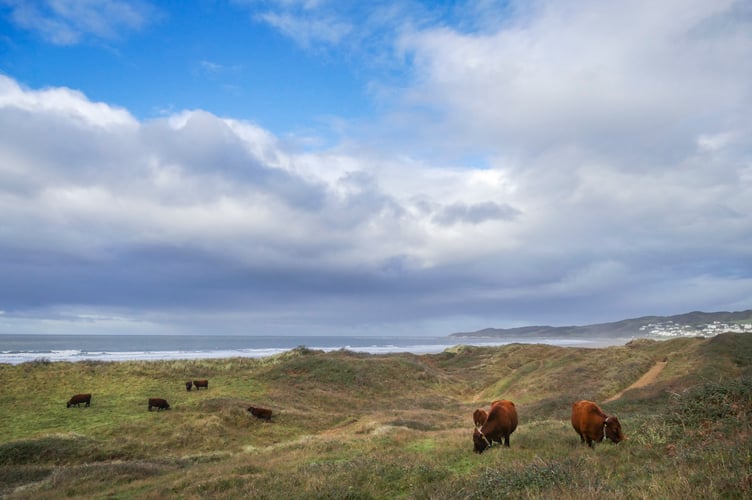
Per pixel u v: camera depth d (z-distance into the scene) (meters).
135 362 41.91
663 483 6.38
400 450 14.35
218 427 25.59
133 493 12.86
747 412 10.17
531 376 45.72
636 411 23.19
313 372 43.88
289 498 9.28
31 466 18.67
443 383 48.59
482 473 9.01
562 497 6.21
